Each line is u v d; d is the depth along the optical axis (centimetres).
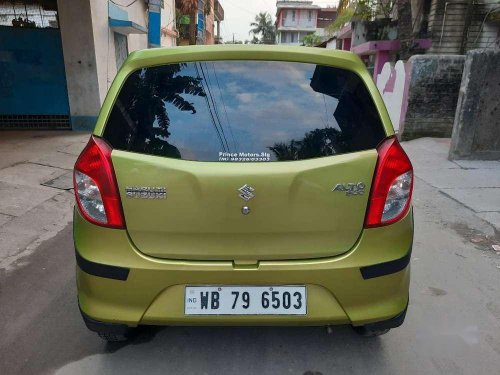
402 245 202
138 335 251
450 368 228
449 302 292
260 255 193
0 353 235
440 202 503
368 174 194
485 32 1233
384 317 201
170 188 188
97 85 913
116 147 195
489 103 665
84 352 237
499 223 427
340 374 223
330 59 210
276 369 226
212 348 241
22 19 880
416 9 1296
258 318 193
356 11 1500
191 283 192
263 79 206
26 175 573
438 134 897
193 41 2159
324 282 193
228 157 192
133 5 1195
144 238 193
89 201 195
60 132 916
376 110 205
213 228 190
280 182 188
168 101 203
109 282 193
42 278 319
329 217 193
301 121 200
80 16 873
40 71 901
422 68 860
